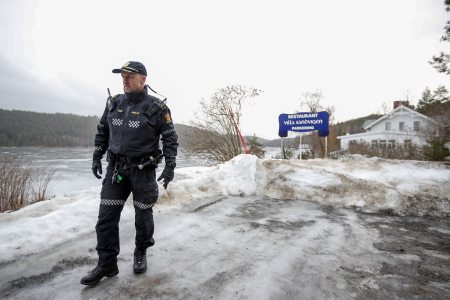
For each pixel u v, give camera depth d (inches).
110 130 84.1
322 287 77.2
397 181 188.1
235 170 221.8
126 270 86.4
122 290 74.6
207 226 131.3
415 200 159.8
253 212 157.8
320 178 195.9
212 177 216.7
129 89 81.2
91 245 105.3
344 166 240.7
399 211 155.8
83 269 86.8
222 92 425.7
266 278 82.0
